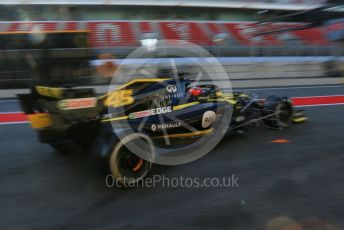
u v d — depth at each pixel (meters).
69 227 3.03
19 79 10.23
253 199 3.47
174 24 19.86
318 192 3.61
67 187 3.75
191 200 3.47
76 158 4.55
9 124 6.32
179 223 3.07
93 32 17.98
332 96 9.38
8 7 16.95
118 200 3.47
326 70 14.41
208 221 3.10
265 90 10.89
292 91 10.57
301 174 4.06
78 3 17.78
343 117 6.71
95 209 3.31
